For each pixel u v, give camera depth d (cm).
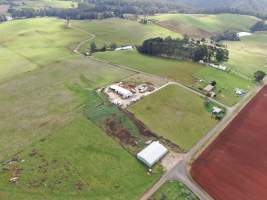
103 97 8519
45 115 7581
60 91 8962
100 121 7306
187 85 9444
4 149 6247
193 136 6906
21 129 6975
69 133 6806
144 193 5241
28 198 5019
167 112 7806
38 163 5841
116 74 10331
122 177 5584
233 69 11512
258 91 9606
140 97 8506
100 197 5116
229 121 7588
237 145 6644
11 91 9012
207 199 5147
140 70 10750
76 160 5956
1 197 5012
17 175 5516
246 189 5412
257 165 6038
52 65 11312
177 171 5775
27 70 10862
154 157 5947
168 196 5184
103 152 6216
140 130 7006
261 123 7575
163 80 9788
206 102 8394
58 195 5112
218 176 5694
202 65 11431
